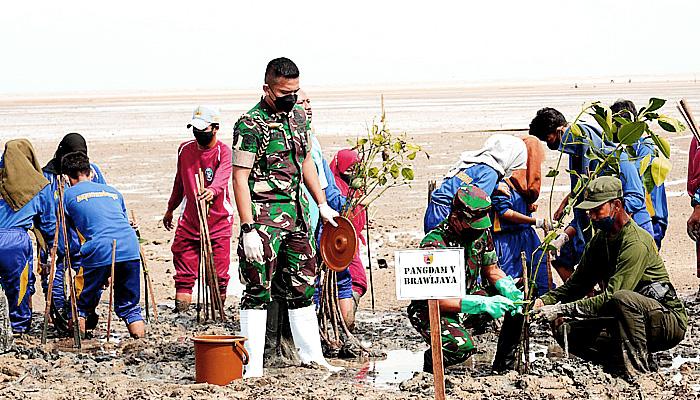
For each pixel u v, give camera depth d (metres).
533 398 5.80
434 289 5.02
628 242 6.29
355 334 8.08
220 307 8.69
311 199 7.52
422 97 115.38
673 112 42.41
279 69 6.43
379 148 7.55
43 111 83.88
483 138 31.08
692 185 9.74
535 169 8.24
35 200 7.99
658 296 6.27
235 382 6.23
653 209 8.45
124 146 31.45
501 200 8.02
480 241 6.33
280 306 7.00
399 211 16.08
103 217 8.00
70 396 6.03
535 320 6.55
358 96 132.38
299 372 6.69
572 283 6.67
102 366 6.98
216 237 9.15
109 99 163.50
